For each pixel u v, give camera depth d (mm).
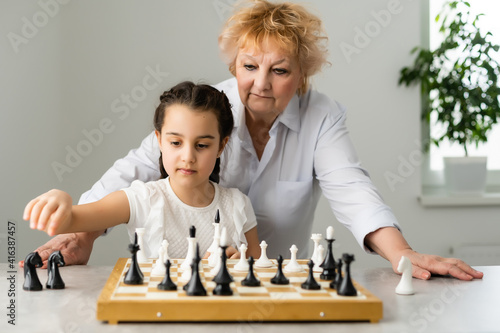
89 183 2955
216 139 1394
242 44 1413
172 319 898
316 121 1664
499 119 3215
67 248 1361
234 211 1495
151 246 1404
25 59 2859
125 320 896
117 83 2953
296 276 1127
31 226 1148
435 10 3256
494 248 3121
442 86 3080
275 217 1697
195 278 950
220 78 2998
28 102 2873
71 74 2916
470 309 1012
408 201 3125
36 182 2902
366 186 1479
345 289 959
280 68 1407
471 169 3096
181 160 1354
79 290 1104
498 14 3254
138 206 1405
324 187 1591
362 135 3090
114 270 1133
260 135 1660
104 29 2934
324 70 3049
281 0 2537
